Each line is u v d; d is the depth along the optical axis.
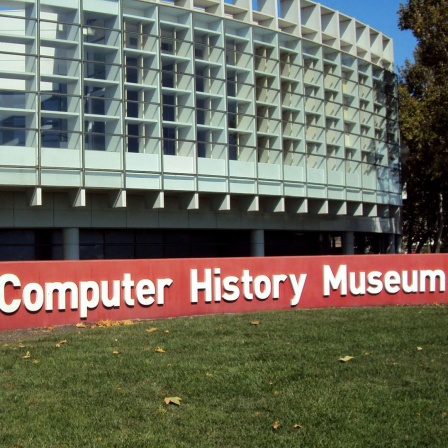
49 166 27.45
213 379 9.48
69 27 28.27
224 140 32.91
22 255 29.94
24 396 8.73
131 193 31.28
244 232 37.44
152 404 8.32
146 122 30.12
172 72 31.20
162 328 14.45
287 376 9.58
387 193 43.59
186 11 31.70
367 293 19.97
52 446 6.84
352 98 40.78
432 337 12.65
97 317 16.50
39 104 27.19
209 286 17.91
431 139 39.34
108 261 16.69
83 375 9.82
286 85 36.53
